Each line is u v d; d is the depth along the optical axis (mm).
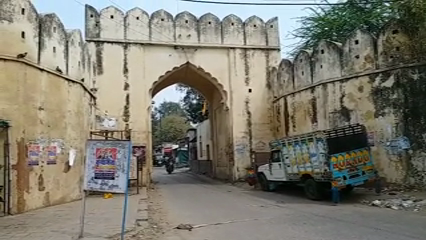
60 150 10453
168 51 16625
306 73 14195
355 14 15547
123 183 5746
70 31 11633
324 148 10125
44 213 8531
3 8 8969
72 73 11414
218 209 9445
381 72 11711
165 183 18828
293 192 12898
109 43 15930
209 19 17141
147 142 15820
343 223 6969
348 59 12578
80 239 5848
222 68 17188
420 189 10594
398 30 11531
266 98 17375
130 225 7012
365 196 10492
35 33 9688
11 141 8625
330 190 10766
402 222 6875
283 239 5797
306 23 17500
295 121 14883
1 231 6512
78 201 10945
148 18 16484
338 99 12727
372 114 11820
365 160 10289
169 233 6629
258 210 9086
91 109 13898
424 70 10930
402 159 11078
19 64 9047
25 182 8852
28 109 9195
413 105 11031
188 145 35938
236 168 16812
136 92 15961
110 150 5832
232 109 17047
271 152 13156
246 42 17469
